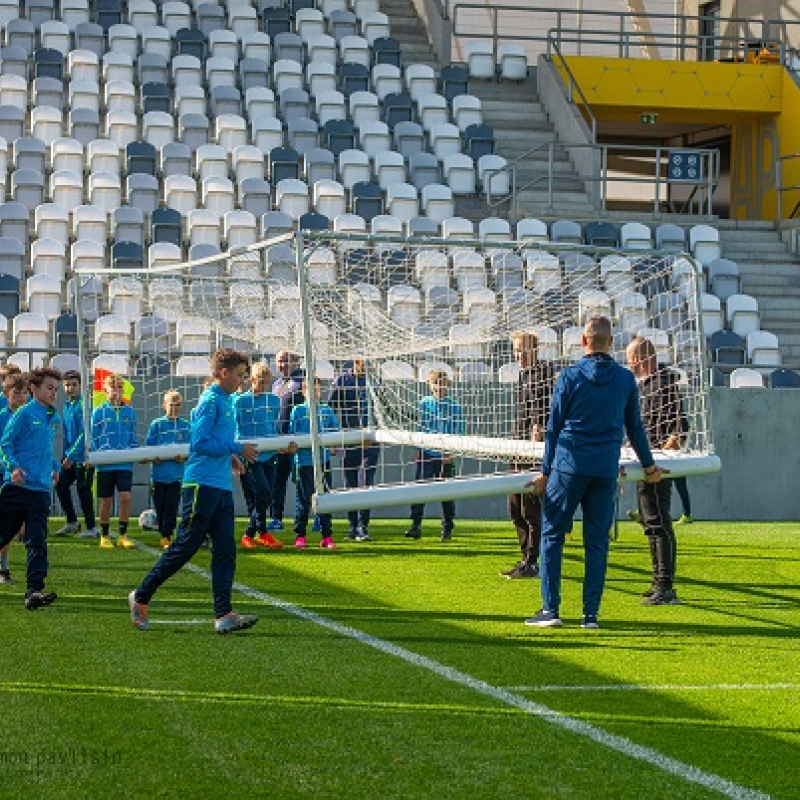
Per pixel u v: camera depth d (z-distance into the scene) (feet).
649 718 24.52
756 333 85.87
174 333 72.18
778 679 28.09
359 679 27.50
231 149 100.01
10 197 91.15
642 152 128.16
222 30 111.86
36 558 36.52
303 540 53.47
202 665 28.81
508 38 115.55
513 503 44.65
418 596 39.75
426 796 19.56
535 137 108.37
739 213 119.34
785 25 114.62
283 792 19.69
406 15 123.54
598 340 34.30
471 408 59.67
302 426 55.72
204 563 47.57
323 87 109.60
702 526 68.33
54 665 28.68
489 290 70.95
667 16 110.93
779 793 19.97
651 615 36.99
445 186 98.63
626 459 39.99
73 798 19.36
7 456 36.52
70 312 80.28
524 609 37.37
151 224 87.40
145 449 52.47
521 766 21.16
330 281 66.23
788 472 74.08
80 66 104.47
